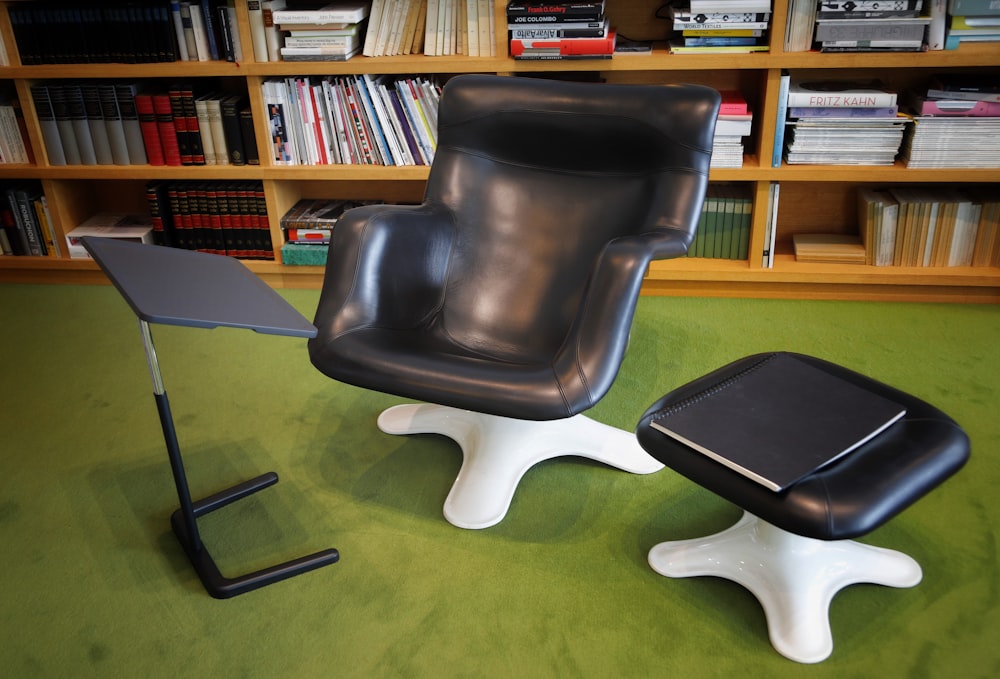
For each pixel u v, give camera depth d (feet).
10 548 6.68
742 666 5.62
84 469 7.55
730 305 10.06
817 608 5.83
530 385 5.93
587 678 5.54
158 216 10.64
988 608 5.97
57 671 5.66
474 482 7.04
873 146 9.40
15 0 9.86
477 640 5.82
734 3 8.86
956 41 8.89
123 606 6.15
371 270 6.80
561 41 9.13
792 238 10.68
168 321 5.17
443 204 7.59
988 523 6.70
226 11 9.53
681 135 7.02
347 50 9.57
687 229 6.86
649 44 9.64
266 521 6.91
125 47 9.80
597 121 7.25
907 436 5.59
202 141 10.23
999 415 7.95
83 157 10.47
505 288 7.41
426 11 9.54
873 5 8.77
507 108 7.46
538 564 6.45
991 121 9.08
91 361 9.21
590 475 7.38
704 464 5.47
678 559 6.33
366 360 6.23
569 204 7.51
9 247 11.02
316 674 5.60
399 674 5.59
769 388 5.98
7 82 10.87
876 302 10.06
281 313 5.75
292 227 10.51
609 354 6.01
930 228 9.71
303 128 10.07
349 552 6.58
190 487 7.30
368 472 7.45
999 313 9.72
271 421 8.16
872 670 5.55
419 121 9.92
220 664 5.68
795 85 9.66
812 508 5.08
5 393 8.66
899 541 6.54
